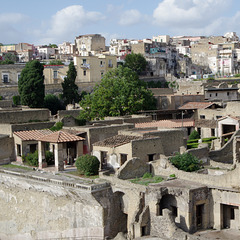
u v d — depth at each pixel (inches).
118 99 2896.2
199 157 1855.3
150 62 5408.5
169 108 3253.0
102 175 1628.9
